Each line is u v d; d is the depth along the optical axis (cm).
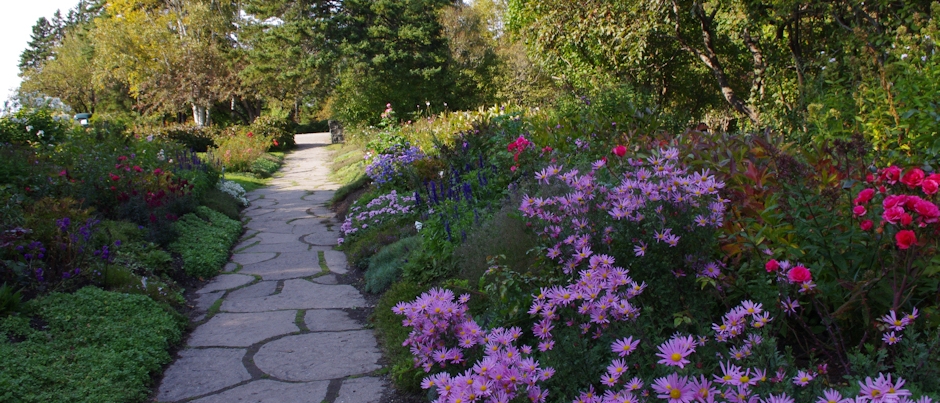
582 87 1310
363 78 2611
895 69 462
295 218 962
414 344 306
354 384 353
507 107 1211
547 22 1225
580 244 280
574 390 235
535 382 232
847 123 539
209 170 1111
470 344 281
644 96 1007
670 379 176
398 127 1426
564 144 669
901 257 235
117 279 496
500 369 225
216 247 688
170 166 1002
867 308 236
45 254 486
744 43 1220
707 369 212
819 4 830
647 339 228
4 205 528
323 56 2625
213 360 396
